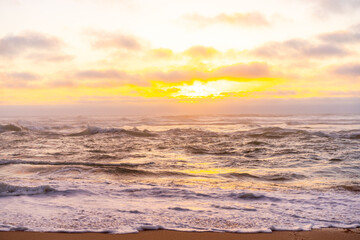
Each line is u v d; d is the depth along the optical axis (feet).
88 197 21.89
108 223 16.55
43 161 37.65
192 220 17.30
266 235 15.33
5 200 20.84
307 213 18.76
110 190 23.94
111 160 39.99
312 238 14.99
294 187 25.89
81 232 15.23
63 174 30.81
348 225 16.74
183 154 44.93
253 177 29.66
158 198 21.90
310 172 31.96
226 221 17.21
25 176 30.17
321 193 23.73
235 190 24.34
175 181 27.86
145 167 34.99
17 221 16.65
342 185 26.53
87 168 33.01
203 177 29.73
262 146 52.75
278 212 18.94
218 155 43.80
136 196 22.33
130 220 17.07
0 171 32.40
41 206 19.56
